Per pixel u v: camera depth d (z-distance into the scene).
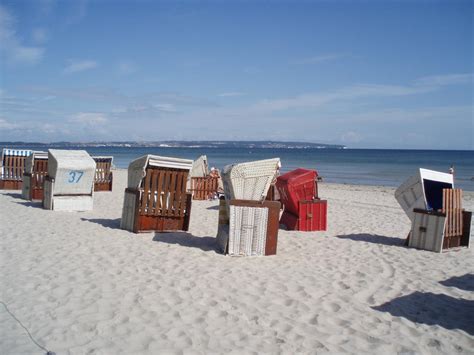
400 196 10.02
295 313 5.57
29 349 4.28
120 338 4.62
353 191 24.94
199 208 14.97
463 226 9.82
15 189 18.50
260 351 4.48
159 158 9.96
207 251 8.58
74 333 4.69
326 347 4.64
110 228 10.50
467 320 5.60
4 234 9.24
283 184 11.43
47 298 5.66
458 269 7.96
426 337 5.01
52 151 13.37
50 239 8.98
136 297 5.84
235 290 6.31
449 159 86.25
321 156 104.25
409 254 8.98
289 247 9.29
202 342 4.62
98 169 19.27
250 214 8.32
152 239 9.50
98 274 6.76
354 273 7.47
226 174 8.48
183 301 5.77
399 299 6.27
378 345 4.75
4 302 5.46
